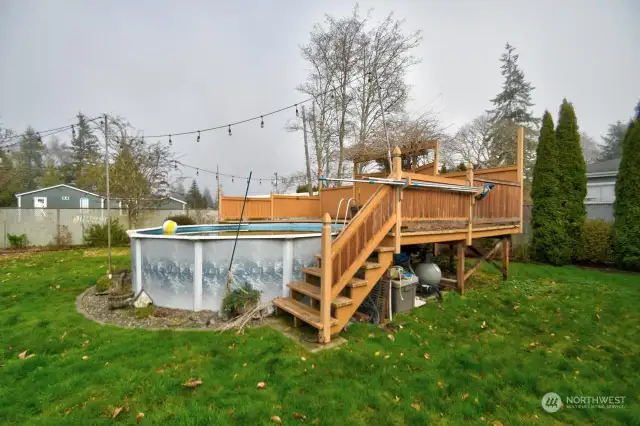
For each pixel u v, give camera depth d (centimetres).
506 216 614
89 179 2023
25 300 477
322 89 1499
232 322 375
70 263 802
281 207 1045
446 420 209
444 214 465
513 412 219
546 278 655
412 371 272
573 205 844
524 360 295
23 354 293
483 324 389
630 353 313
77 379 249
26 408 215
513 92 2247
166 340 326
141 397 227
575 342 339
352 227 348
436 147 746
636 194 751
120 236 1182
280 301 405
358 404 222
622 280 637
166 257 442
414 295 452
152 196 1406
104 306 445
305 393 235
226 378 254
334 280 337
